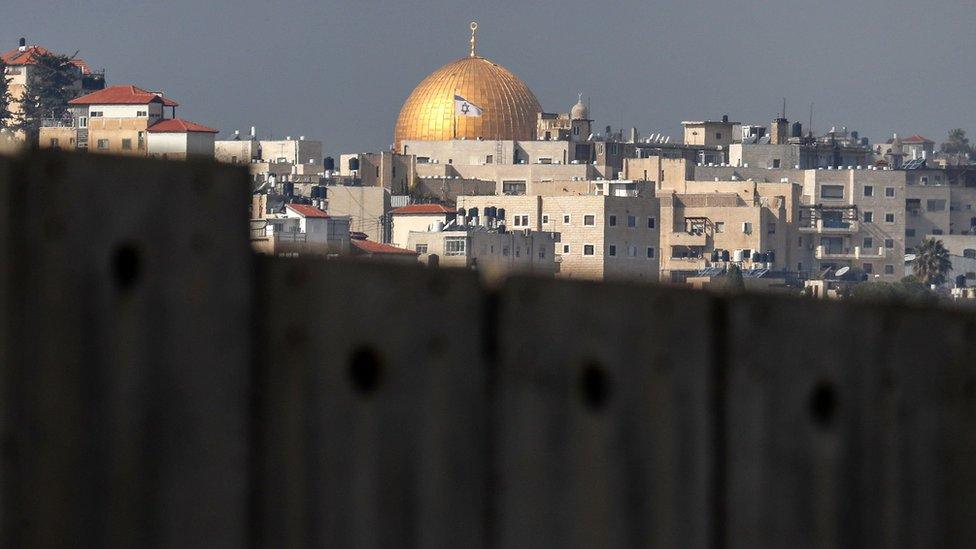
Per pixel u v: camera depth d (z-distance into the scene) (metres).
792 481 25.09
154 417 20.83
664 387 23.97
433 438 22.33
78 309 20.42
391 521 22.05
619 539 23.50
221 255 21.27
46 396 20.22
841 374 25.70
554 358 23.16
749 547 24.62
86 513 20.42
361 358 22.00
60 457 20.28
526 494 22.86
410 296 22.31
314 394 21.75
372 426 22.00
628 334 23.69
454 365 22.50
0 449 19.97
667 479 23.88
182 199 21.06
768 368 24.97
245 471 21.34
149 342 20.81
